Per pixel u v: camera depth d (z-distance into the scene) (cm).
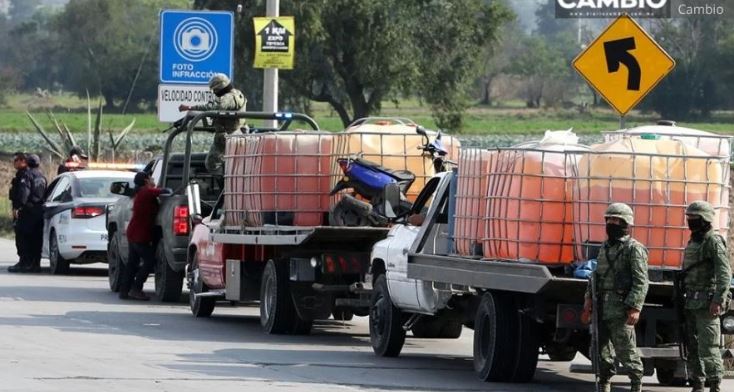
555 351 3447
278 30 6612
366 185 4175
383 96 15388
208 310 4981
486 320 3375
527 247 3156
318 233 4112
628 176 3097
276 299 4375
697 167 3125
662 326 3209
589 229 3100
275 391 3128
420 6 15000
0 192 12606
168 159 5644
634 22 4200
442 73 15288
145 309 5197
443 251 3662
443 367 3703
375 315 3947
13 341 3975
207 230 4869
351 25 14562
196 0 14375
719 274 2983
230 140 4656
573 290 3033
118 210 5850
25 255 6850
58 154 11125
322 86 15250
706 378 3053
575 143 3269
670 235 3106
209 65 6894
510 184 3194
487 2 16000
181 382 3219
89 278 6631
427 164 4328
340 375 3456
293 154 4384
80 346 3906
